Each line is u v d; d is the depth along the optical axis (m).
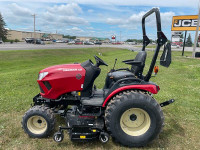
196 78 8.28
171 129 3.80
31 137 3.47
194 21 19.23
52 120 3.38
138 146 3.19
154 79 8.05
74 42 62.12
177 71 9.80
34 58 20.47
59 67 3.58
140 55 3.54
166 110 4.72
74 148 3.16
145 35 3.81
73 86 3.49
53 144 3.26
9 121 4.11
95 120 3.39
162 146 3.23
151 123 3.09
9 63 16.88
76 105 3.68
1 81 7.98
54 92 3.55
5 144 3.26
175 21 20.42
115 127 3.07
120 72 3.73
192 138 3.49
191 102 5.28
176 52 24.52
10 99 5.51
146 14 3.56
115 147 3.19
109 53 31.61
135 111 3.17
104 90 3.91
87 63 3.56
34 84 7.47
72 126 3.15
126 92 3.17
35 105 3.82
